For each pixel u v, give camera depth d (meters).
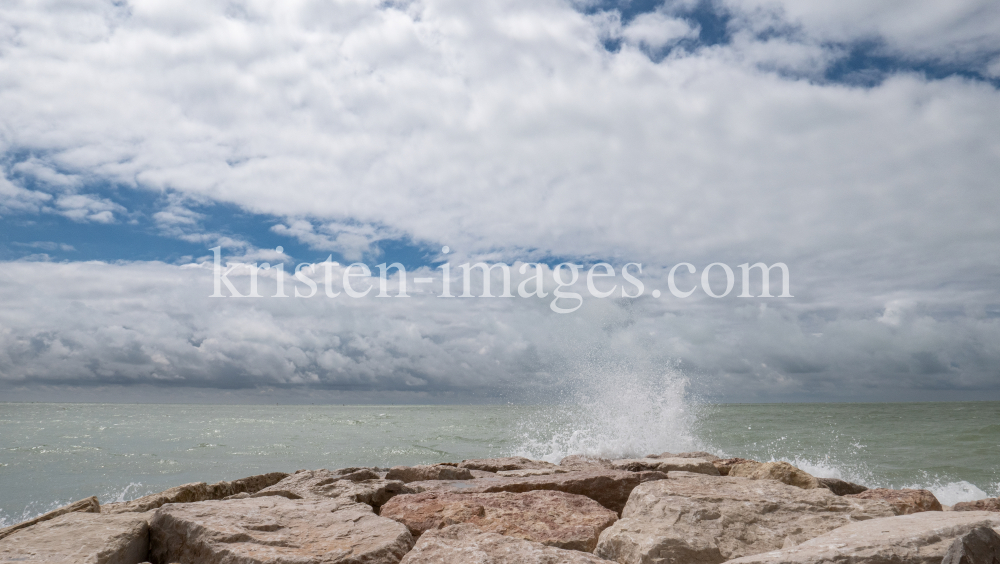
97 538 3.78
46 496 12.47
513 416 61.66
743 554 3.72
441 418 53.16
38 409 114.31
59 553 3.50
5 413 77.38
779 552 3.14
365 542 3.84
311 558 3.48
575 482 6.27
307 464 16.75
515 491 6.21
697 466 7.79
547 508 5.01
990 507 5.73
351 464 16.78
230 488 7.15
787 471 6.54
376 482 6.64
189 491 6.44
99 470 15.64
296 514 4.51
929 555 2.93
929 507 5.27
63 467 16.20
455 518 4.72
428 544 3.53
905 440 20.53
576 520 4.68
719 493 4.68
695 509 4.23
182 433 30.30
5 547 3.60
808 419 38.16
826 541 3.22
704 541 3.73
